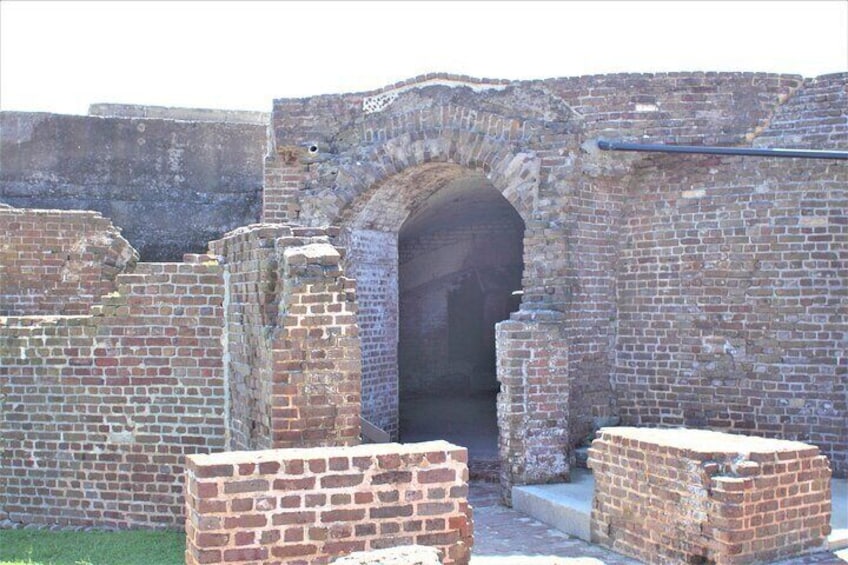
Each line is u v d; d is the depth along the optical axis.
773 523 8.35
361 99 14.43
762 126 13.01
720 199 13.09
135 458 10.09
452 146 13.86
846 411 12.38
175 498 10.02
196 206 19.42
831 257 12.51
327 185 14.42
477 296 21.67
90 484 10.19
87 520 10.19
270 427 8.11
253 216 19.47
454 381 21.69
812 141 12.73
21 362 10.33
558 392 12.14
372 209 14.90
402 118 14.17
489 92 13.75
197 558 5.83
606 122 13.27
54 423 10.26
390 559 5.41
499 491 12.52
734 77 13.08
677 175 13.38
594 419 13.49
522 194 13.29
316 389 8.09
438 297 21.59
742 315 12.94
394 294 15.91
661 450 8.91
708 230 13.16
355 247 14.76
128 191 19.25
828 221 12.52
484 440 15.91
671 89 13.19
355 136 14.46
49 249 13.98
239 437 9.42
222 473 5.84
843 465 12.37
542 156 13.23
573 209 13.17
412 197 15.61
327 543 5.97
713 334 13.10
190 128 19.53
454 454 6.19
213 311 9.99
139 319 10.11
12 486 10.35
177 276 10.05
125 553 9.02
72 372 10.22
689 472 8.54
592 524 10.05
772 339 12.77
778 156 12.44
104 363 10.16
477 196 18.30
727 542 8.09
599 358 13.55
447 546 6.14
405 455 6.11
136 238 19.12
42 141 19.05
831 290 12.50
